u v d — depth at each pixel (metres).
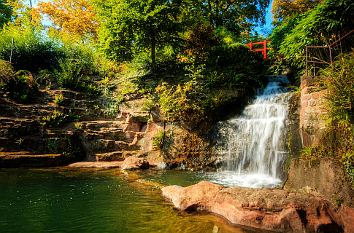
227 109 13.12
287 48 12.99
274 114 11.57
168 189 6.98
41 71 15.59
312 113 8.50
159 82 14.49
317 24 10.91
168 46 16.42
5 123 11.20
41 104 13.18
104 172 9.94
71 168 10.57
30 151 11.18
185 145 11.84
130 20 14.49
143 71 16.12
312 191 5.80
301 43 11.60
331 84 6.35
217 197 5.84
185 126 12.27
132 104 13.99
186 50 16.44
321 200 5.13
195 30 16.27
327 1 10.62
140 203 6.34
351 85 5.85
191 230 4.88
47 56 16.98
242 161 10.92
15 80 13.01
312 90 8.73
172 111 12.51
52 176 9.02
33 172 9.55
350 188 5.09
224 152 11.34
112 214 5.64
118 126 13.35
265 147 10.48
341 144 5.93
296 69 15.15
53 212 5.71
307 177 6.07
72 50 18.03
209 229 4.91
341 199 5.14
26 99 12.91
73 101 13.88
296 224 4.76
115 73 17.55
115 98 14.59
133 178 8.98
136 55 16.44
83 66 17.17
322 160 5.78
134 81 15.38
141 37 15.27
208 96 13.01
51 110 12.84
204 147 11.69
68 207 6.03
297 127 9.73
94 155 12.15
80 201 6.45
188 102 12.62
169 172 10.24
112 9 14.66
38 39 17.20
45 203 6.26
